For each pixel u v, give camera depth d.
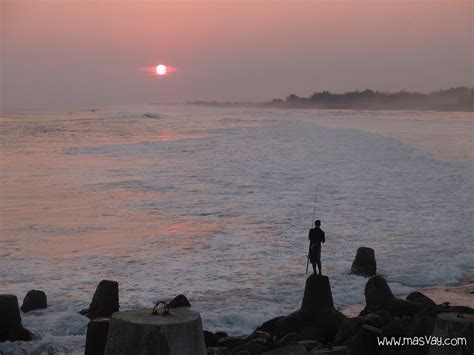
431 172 43.41
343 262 21.33
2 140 77.50
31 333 14.05
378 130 88.12
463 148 59.38
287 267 20.78
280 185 38.56
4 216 29.48
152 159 54.50
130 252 22.88
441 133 81.56
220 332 13.85
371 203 32.38
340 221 28.12
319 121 124.81
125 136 84.25
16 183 40.28
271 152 58.59
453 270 20.22
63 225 27.58
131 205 32.41
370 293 14.63
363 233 25.77
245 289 18.23
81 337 14.03
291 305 16.73
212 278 19.44
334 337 12.77
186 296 17.52
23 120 127.38
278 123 111.94
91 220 28.64
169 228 27.00
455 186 37.59
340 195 34.84
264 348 11.80
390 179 40.53
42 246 23.77
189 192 36.25
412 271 20.08
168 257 22.11
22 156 58.03
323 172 44.19
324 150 59.50
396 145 61.75
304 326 13.36
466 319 8.34
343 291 17.78
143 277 19.55
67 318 15.12
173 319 6.05
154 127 104.69
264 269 20.53
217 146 65.25
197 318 6.13
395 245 23.77
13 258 21.91
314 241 17.27
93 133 90.62
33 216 29.55
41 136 84.75
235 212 30.34
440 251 22.80
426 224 27.53
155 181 40.66
